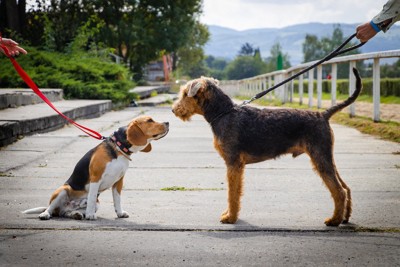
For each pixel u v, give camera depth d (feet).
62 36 73.77
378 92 40.19
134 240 14.28
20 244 13.84
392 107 55.52
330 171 15.66
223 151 16.61
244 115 16.61
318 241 14.25
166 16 116.06
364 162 27.02
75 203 16.84
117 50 116.16
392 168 25.41
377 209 17.88
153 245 13.84
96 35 106.52
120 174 16.55
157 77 186.50
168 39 115.65
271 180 22.80
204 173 24.29
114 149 16.39
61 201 16.69
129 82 68.74
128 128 16.35
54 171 24.29
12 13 75.56
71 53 69.97
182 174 24.02
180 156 28.94
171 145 33.09
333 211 17.07
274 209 17.97
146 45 115.96
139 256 12.94
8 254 13.01
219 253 13.20
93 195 16.33
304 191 20.72
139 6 114.62
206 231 15.28
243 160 16.52
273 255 13.05
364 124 40.50
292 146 16.20
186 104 17.31
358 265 12.32
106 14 108.27
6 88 56.85
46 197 19.47
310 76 55.93
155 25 114.83
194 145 33.12
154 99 86.02
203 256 12.96
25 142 32.40
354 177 23.35
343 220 16.14
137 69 124.67
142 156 28.84
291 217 16.89
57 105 48.26
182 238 14.51
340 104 16.20
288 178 23.21
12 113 38.91
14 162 25.94
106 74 68.23
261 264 12.40
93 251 13.30
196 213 17.40
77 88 60.18
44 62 62.90
